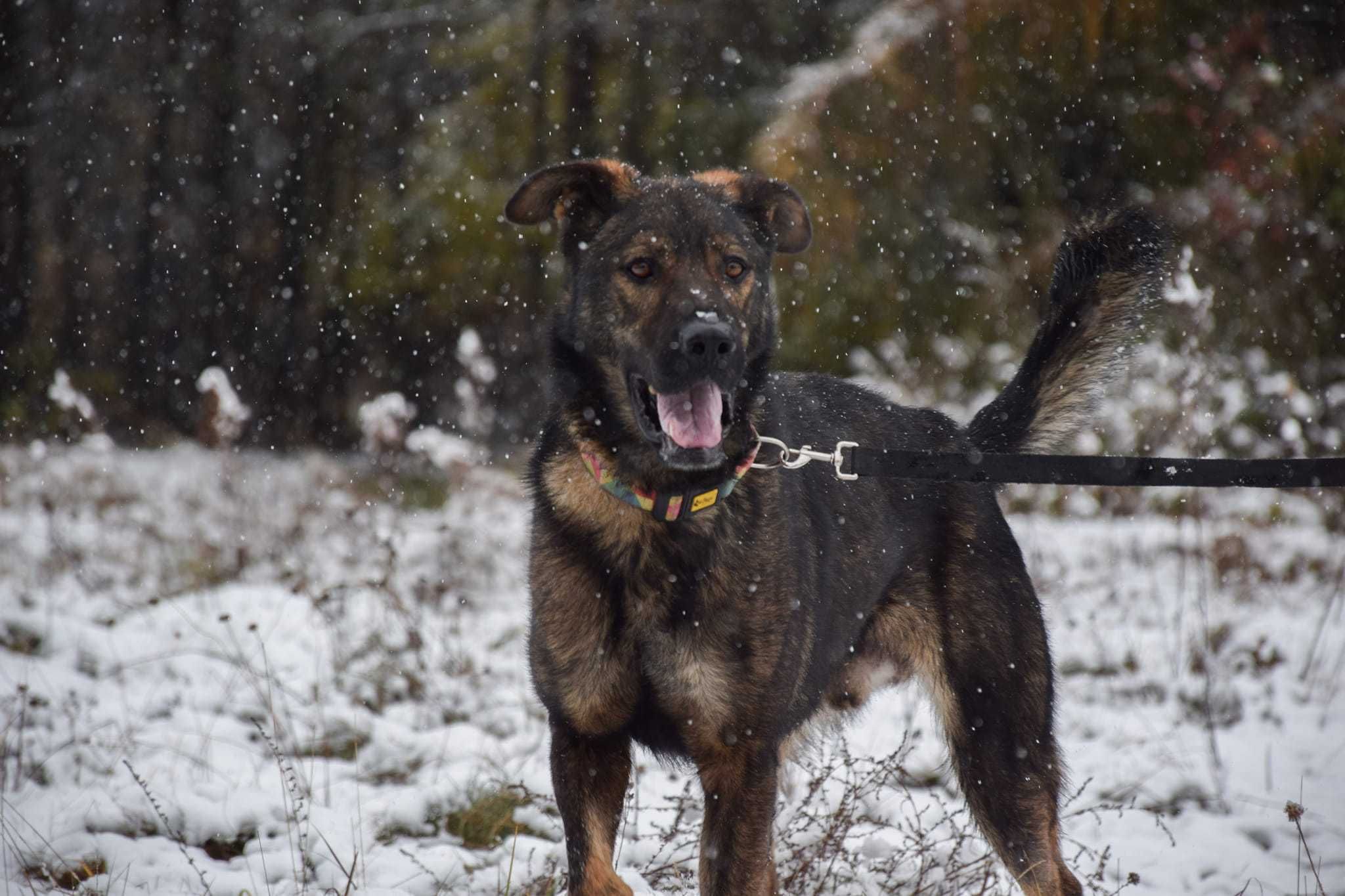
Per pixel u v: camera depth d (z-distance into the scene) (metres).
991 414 5.87
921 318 17.30
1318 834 6.03
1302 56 17.33
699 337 4.14
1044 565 10.99
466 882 5.28
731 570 4.40
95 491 13.40
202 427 11.87
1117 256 5.69
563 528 4.54
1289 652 8.53
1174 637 8.88
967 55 16.44
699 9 20.91
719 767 4.47
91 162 21.66
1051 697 5.50
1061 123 17.98
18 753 5.96
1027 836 5.23
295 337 22.09
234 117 22.36
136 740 6.45
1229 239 16.34
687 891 5.21
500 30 20.75
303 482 14.62
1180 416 11.34
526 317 20.56
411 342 21.41
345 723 6.97
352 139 22.92
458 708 7.45
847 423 5.48
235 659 7.76
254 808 5.74
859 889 5.31
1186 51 17.16
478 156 20.95
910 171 16.89
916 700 7.38
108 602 9.30
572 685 4.48
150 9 21.78
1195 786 6.61
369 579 9.38
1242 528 11.48
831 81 16.28
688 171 20.34
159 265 21.94
